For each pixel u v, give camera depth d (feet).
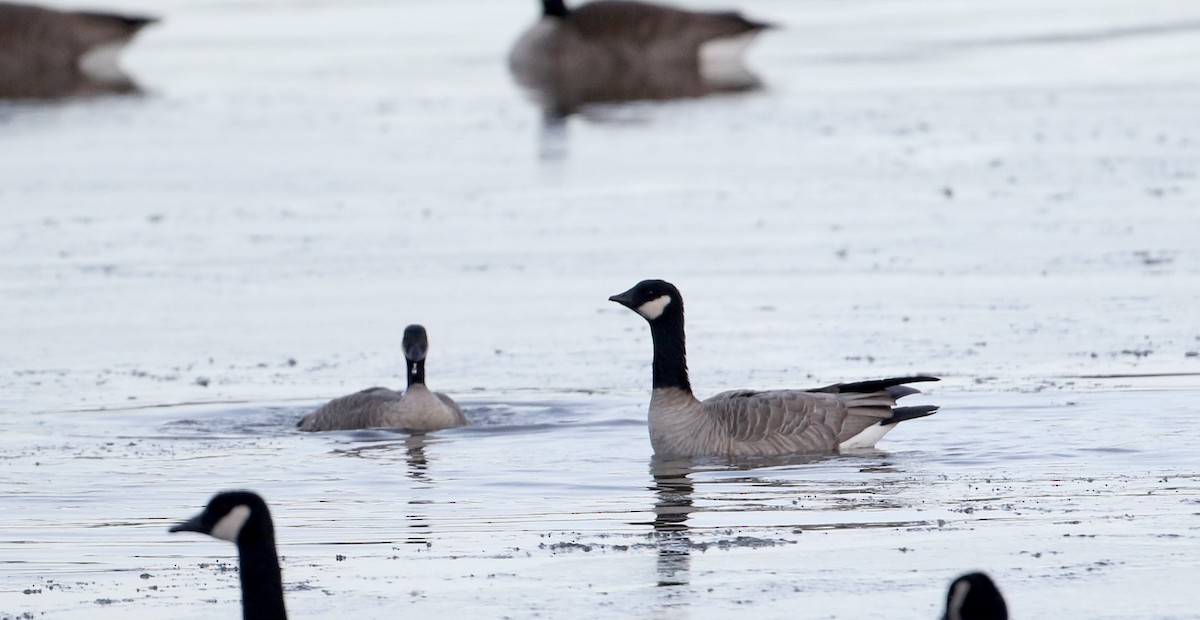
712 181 110.01
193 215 101.24
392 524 43.78
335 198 106.42
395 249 90.68
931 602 35.58
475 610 35.68
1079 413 55.11
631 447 54.03
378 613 35.55
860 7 238.07
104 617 35.60
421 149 125.59
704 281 80.59
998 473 48.26
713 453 52.08
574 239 92.22
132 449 54.08
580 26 183.83
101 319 75.15
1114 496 44.78
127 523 44.57
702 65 185.88
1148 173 106.01
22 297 79.77
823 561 38.99
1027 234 89.35
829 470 49.65
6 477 50.01
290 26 224.33
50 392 62.44
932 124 130.21
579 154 122.72
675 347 53.62
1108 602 35.22
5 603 36.78
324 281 82.89
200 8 247.91
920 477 48.11
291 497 47.34
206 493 48.01
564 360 66.95
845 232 91.81
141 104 152.97
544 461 52.03
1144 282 76.74
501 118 142.92
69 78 176.35
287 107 148.97
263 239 93.76
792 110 142.10
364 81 166.30
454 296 79.00
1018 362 62.90
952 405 56.90
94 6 241.76
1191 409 55.16
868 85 156.25
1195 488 45.50
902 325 70.18
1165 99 138.72
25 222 99.50
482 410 59.72
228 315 75.82
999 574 37.42
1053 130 124.98
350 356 68.33
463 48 197.47
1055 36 191.01
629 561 39.42
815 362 64.28
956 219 94.32
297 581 38.11
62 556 40.96
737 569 38.47
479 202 104.37
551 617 35.12
